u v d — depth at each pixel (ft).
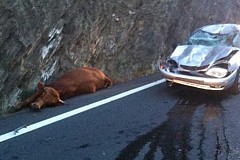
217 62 23.34
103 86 26.94
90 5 28.94
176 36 41.27
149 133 17.42
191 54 24.71
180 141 16.46
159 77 31.50
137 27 34.06
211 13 53.16
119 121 19.08
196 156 14.78
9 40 21.74
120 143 16.10
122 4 32.68
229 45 26.35
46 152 14.94
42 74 24.27
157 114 20.52
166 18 38.83
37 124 18.22
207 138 16.85
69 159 14.33
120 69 31.01
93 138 16.60
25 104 21.43
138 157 14.65
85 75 25.30
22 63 22.54
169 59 25.07
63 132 17.22
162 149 15.51
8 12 22.06
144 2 35.68
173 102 23.20
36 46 23.75
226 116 20.34
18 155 14.60
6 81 21.15
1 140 16.10
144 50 34.45
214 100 23.85
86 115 19.89
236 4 64.28
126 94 24.91
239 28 28.89
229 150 15.38
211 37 27.48
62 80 23.98
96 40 29.35
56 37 25.44
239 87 25.12
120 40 31.63
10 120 18.99
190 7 45.85
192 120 19.57
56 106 21.71
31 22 23.36
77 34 27.40
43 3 24.61
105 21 30.37
